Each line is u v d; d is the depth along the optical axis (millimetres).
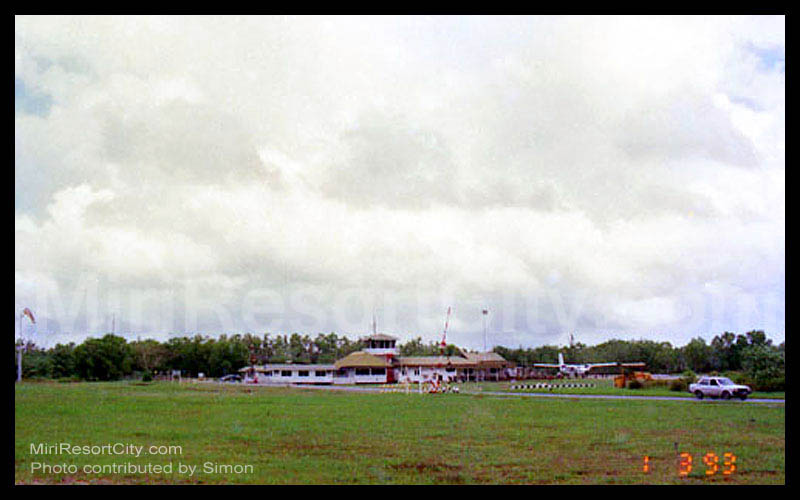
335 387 77938
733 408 38688
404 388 72875
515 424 30594
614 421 31734
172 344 107250
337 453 22188
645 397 50781
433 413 36656
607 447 23422
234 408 39531
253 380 92688
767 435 26438
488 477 18578
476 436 26359
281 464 20266
